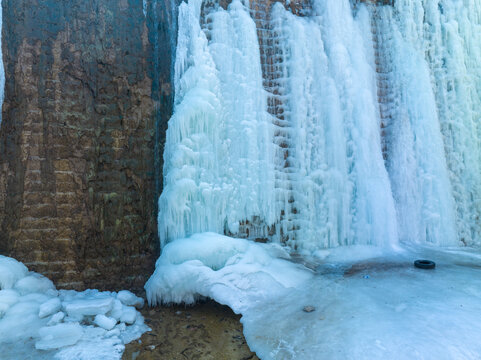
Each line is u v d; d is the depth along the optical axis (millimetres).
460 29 7848
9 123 4660
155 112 5469
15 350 3090
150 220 5293
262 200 5816
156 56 5535
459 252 6098
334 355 2811
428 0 7738
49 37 4836
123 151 5195
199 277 4156
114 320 3602
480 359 2537
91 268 4840
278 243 5922
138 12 5434
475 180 7332
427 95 7254
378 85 7363
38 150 4707
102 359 3000
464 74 7598
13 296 3801
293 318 3555
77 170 4879
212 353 3166
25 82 4695
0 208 4539
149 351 3211
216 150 5473
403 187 6891
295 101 6281
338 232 6297
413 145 7137
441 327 2982
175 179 4996
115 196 5082
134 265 5082
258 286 4270
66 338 3229
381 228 6273
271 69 6391
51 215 4707
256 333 3385
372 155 6633
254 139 5855
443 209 6859
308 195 6098
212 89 5527
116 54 5215
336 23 6859
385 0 7703
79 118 4934
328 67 6691
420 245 6598
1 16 4602
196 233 4953
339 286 4328
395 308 3494
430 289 4023
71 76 4918
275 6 6488
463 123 7512
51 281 4531
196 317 3969
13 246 4531
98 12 5133
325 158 6402
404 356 2633
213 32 5844
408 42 7512
